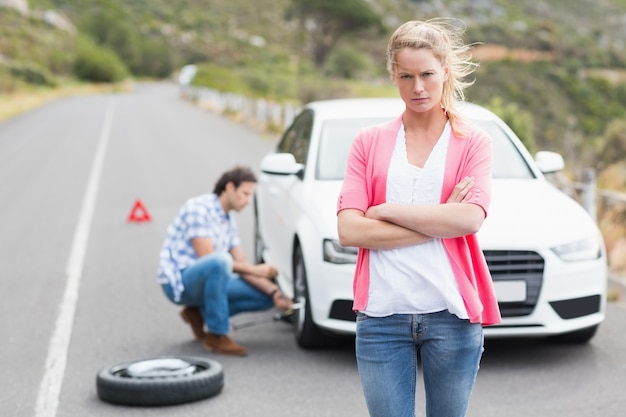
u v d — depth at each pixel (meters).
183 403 8.41
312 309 9.55
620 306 11.77
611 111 109.06
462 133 5.04
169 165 29.36
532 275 9.04
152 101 87.69
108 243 16.47
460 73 5.08
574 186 14.53
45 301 12.41
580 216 9.66
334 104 11.91
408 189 5.02
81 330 11.00
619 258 13.82
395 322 5.00
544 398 8.35
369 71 138.62
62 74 150.00
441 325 4.98
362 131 5.20
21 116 61.56
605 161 21.83
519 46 142.12
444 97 5.06
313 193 10.23
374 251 5.05
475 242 5.11
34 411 8.29
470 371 5.07
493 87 106.50
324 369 9.38
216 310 9.87
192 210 10.03
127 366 8.87
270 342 10.43
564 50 140.38
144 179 25.78
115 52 187.00
